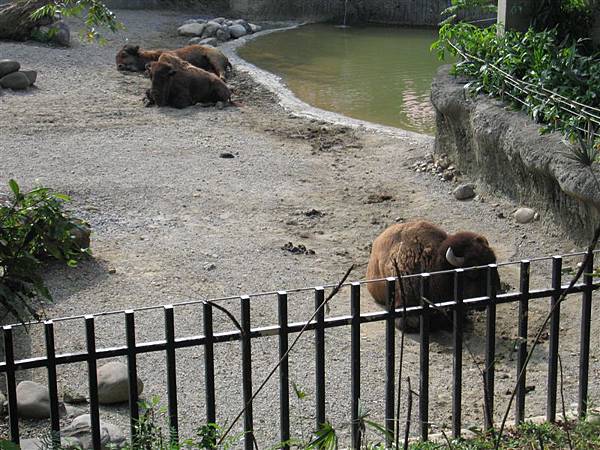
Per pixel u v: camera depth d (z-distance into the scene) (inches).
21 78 831.7
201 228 508.1
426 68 1023.0
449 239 386.9
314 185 594.9
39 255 433.7
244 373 245.3
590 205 453.1
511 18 621.3
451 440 264.8
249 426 248.8
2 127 707.4
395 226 417.4
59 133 697.6
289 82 944.9
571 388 333.7
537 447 251.1
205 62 956.6
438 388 341.4
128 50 948.6
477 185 568.1
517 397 268.1
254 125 745.0
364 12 1397.6
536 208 511.5
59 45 1046.4
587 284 268.2
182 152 657.6
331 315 403.5
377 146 685.3
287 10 1413.6
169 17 1339.8
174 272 442.3
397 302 313.0
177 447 218.4
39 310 391.9
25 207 283.0
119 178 589.9
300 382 340.2
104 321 385.1
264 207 549.0
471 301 260.7
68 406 313.0
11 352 227.5
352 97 872.9
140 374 342.3
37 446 255.1
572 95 518.9
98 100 811.4
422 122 774.5
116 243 477.4
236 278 440.1
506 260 469.1
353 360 252.8
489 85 569.3
